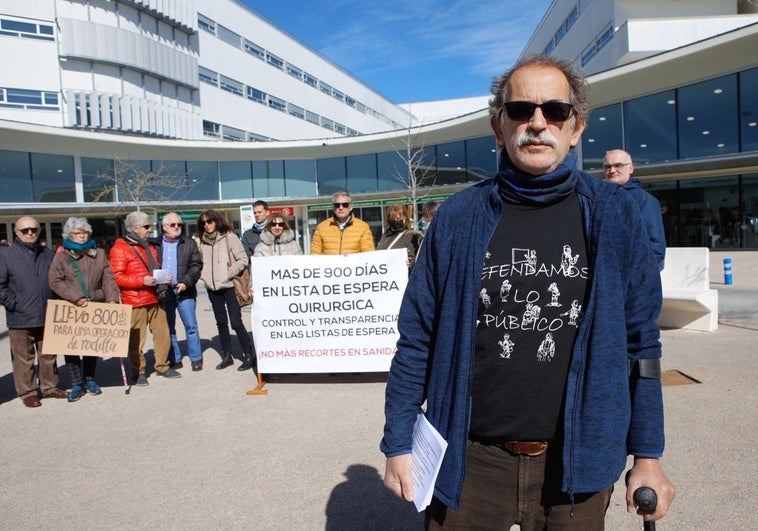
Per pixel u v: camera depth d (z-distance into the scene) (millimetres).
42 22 24750
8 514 3322
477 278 1600
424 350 1754
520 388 1581
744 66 16891
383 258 5652
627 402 1547
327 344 5738
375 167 29312
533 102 1608
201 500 3377
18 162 22641
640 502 1443
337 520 3076
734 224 18297
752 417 4152
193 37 31641
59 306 5746
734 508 2936
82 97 25328
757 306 8945
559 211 1623
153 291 6395
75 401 5770
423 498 1546
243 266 6695
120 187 25312
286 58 40125
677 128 18656
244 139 35500
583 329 1526
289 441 4285
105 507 3354
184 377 6527
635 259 1550
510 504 1631
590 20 28234
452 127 24375
